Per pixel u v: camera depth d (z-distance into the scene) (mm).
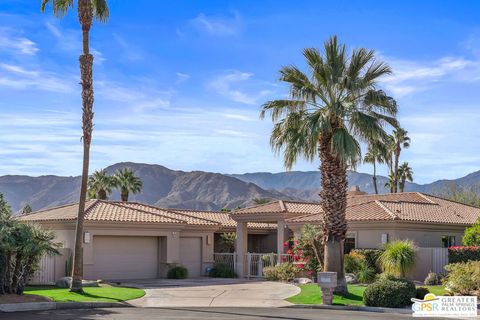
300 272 32969
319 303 23375
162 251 36125
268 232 48312
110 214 34562
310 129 24281
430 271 31266
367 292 22734
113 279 34031
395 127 25391
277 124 26047
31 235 23016
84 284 28422
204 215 47344
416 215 34281
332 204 24781
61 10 25953
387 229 32531
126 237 34938
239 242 39719
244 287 29078
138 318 18625
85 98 25203
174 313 20297
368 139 24672
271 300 24484
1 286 22312
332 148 24156
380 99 24547
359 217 33594
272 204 41094
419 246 33469
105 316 19141
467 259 30203
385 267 30062
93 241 33438
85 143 25266
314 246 31719
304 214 39156
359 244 33656
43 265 31250
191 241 39031
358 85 24281
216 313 20391
